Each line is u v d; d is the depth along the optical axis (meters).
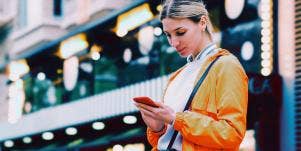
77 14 15.45
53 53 14.88
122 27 11.86
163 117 2.26
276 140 8.41
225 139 2.21
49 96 15.60
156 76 11.45
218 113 2.28
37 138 15.36
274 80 8.29
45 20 16.56
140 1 11.22
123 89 11.70
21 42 17.97
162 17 2.39
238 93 2.27
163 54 11.27
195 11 2.36
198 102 2.32
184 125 2.24
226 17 9.50
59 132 13.98
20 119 16.09
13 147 16.69
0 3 20.06
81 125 12.94
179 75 2.49
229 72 2.29
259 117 8.34
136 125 11.71
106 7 13.95
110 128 12.54
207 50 2.41
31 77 16.47
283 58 8.50
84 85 14.00
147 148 11.32
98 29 12.70
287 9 8.53
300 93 8.21
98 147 12.76
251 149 8.70
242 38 9.16
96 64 13.51
